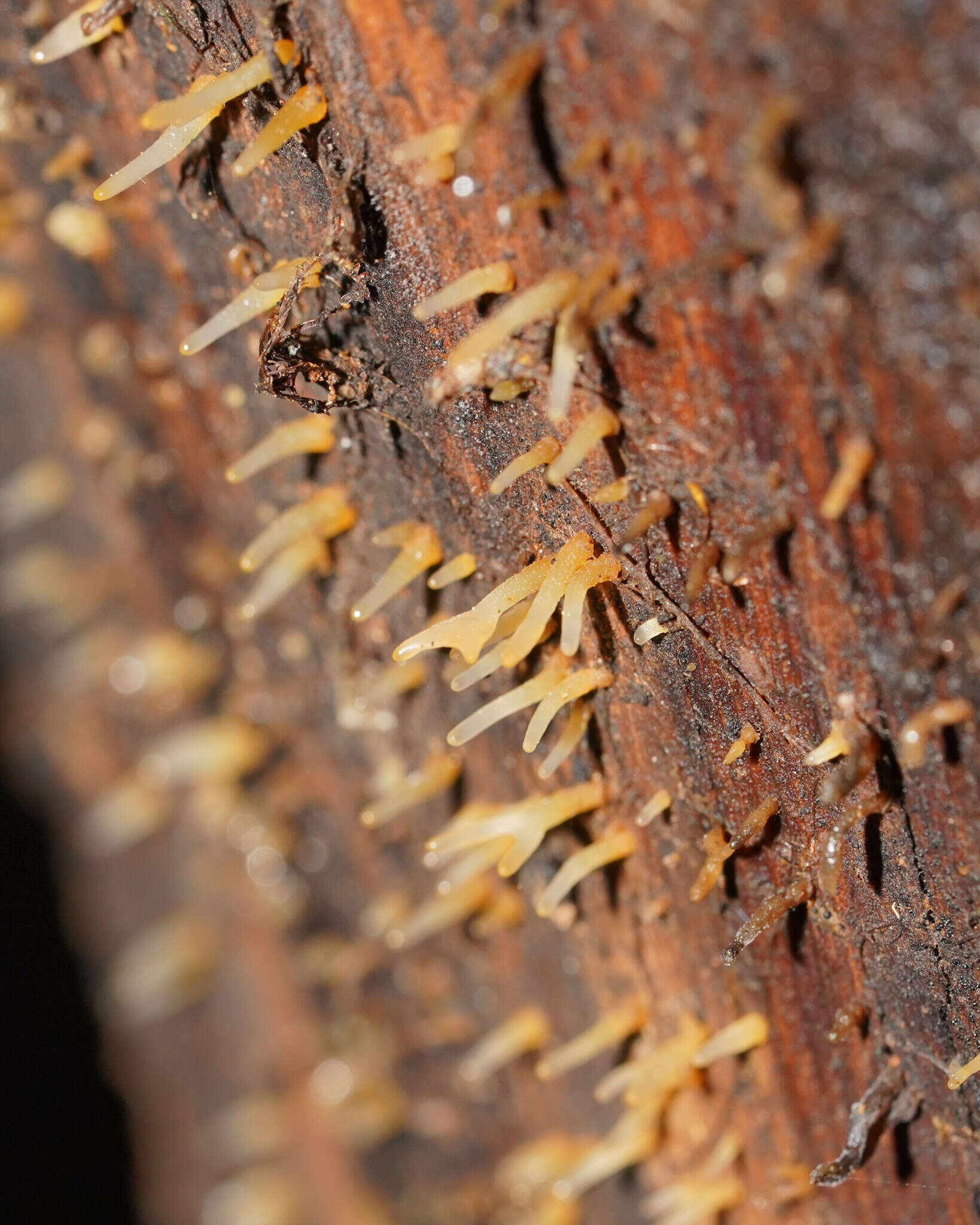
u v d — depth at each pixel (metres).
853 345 0.25
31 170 0.29
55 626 0.37
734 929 0.27
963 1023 0.26
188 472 0.30
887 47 0.24
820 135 0.25
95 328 0.30
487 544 0.27
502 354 0.26
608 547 0.26
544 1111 0.30
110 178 0.26
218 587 0.31
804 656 0.26
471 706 0.28
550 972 0.29
